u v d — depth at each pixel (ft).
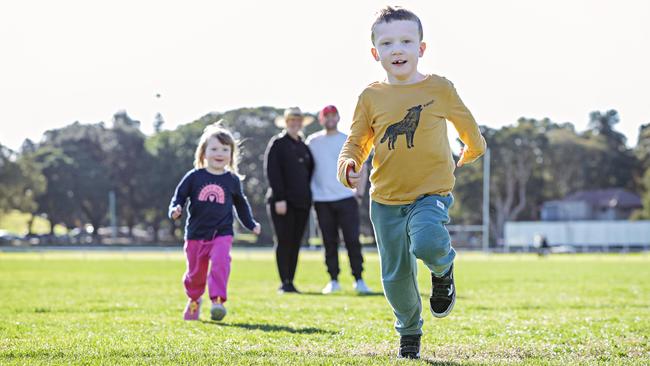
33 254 158.71
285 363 16.34
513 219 287.89
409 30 17.07
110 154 285.84
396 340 20.76
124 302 33.78
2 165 270.26
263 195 252.42
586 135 327.47
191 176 27.04
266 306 31.19
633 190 321.32
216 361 16.65
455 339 21.12
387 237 17.37
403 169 16.99
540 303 33.71
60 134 296.30
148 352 18.10
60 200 279.08
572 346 19.86
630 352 18.94
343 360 16.70
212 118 264.52
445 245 16.08
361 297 36.65
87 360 16.94
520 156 286.66
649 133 323.16
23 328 23.45
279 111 258.57
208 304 32.91
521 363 16.70
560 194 307.17
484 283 51.01
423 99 17.13
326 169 41.37
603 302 34.50
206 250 26.40
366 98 17.61
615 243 228.02
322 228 41.70
